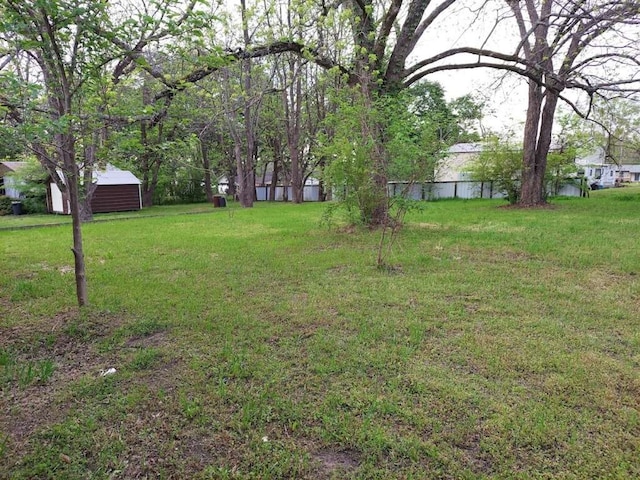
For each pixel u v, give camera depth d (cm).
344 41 923
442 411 235
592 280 510
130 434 221
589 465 191
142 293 483
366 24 937
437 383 266
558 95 1020
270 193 3172
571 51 910
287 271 583
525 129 1491
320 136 1077
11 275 587
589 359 298
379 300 442
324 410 238
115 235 996
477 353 309
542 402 243
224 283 525
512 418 227
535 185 1506
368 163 782
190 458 202
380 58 942
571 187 2038
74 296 473
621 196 1920
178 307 430
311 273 569
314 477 188
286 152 2952
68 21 317
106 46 348
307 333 356
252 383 272
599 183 3316
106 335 362
